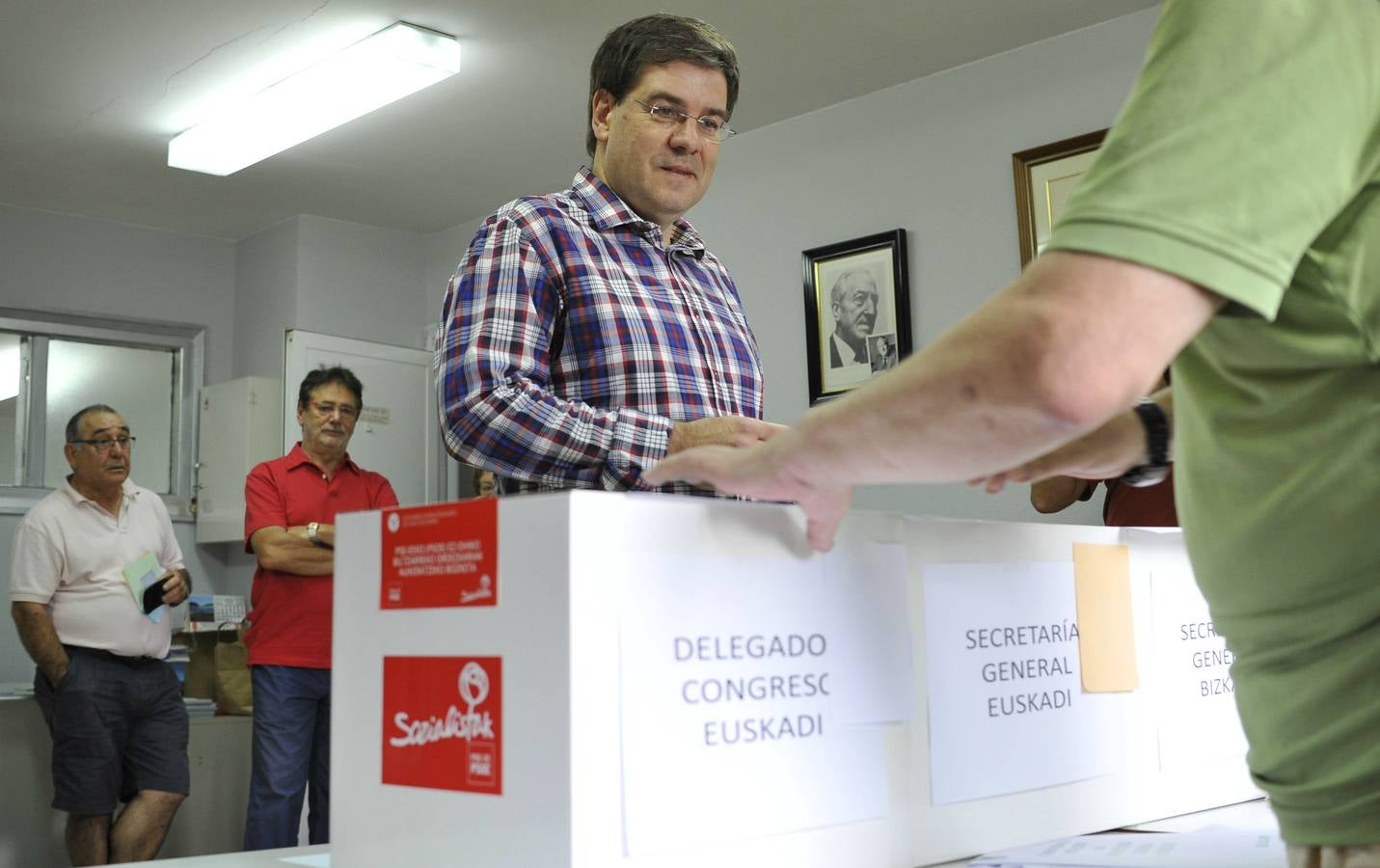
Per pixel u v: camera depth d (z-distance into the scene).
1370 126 0.53
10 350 5.46
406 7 3.63
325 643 3.54
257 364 5.82
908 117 4.17
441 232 5.95
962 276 3.98
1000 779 0.82
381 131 4.62
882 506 4.06
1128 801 0.93
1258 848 0.78
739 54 3.94
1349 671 0.56
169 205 5.49
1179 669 0.99
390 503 3.90
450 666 0.65
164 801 3.83
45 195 5.31
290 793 3.46
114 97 4.29
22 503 5.33
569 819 0.58
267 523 3.58
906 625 0.77
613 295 1.49
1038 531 0.88
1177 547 1.00
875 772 0.73
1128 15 3.65
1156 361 0.51
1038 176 3.80
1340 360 0.53
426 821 0.65
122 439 3.86
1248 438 0.58
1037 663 0.87
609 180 1.61
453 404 1.40
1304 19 0.52
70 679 3.67
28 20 3.69
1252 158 0.50
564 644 0.59
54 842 3.84
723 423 1.31
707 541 0.66
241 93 4.25
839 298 4.27
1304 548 0.56
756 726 0.67
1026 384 0.50
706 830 0.64
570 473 1.37
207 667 4.70
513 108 4.41
